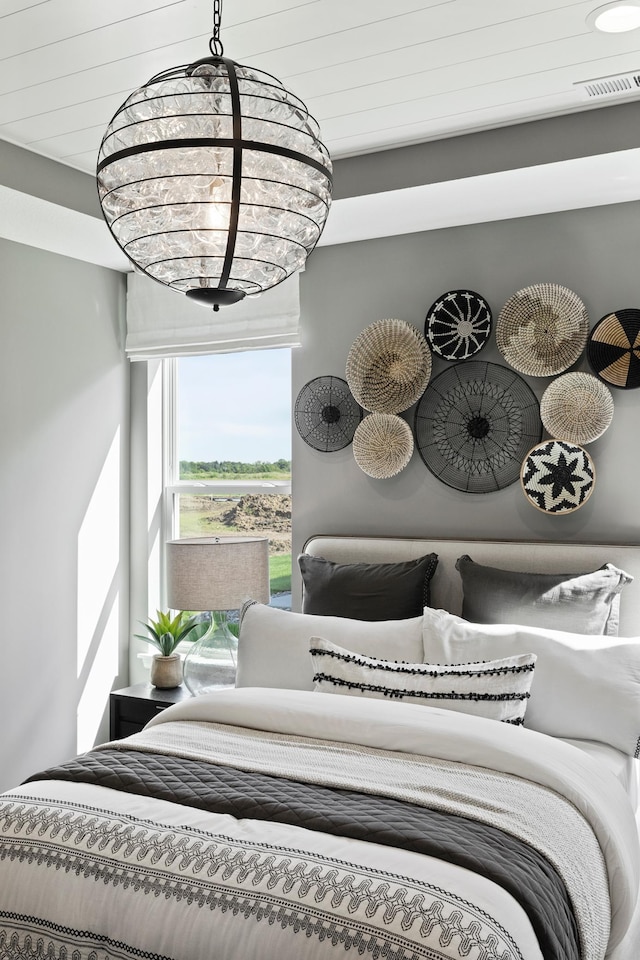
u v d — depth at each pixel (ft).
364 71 7.88
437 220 10.83
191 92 4.29
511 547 10.28
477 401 10.90
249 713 7.82
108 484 13.33
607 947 6.28
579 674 8.29
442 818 5.86
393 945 4.61
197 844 5.51
